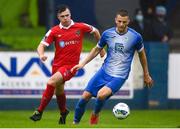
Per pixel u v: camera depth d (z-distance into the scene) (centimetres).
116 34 2925
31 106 4316
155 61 4397
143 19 4706
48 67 4294
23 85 4309
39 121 3306
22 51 4294
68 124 3005
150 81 3009
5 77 4297
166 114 4097
